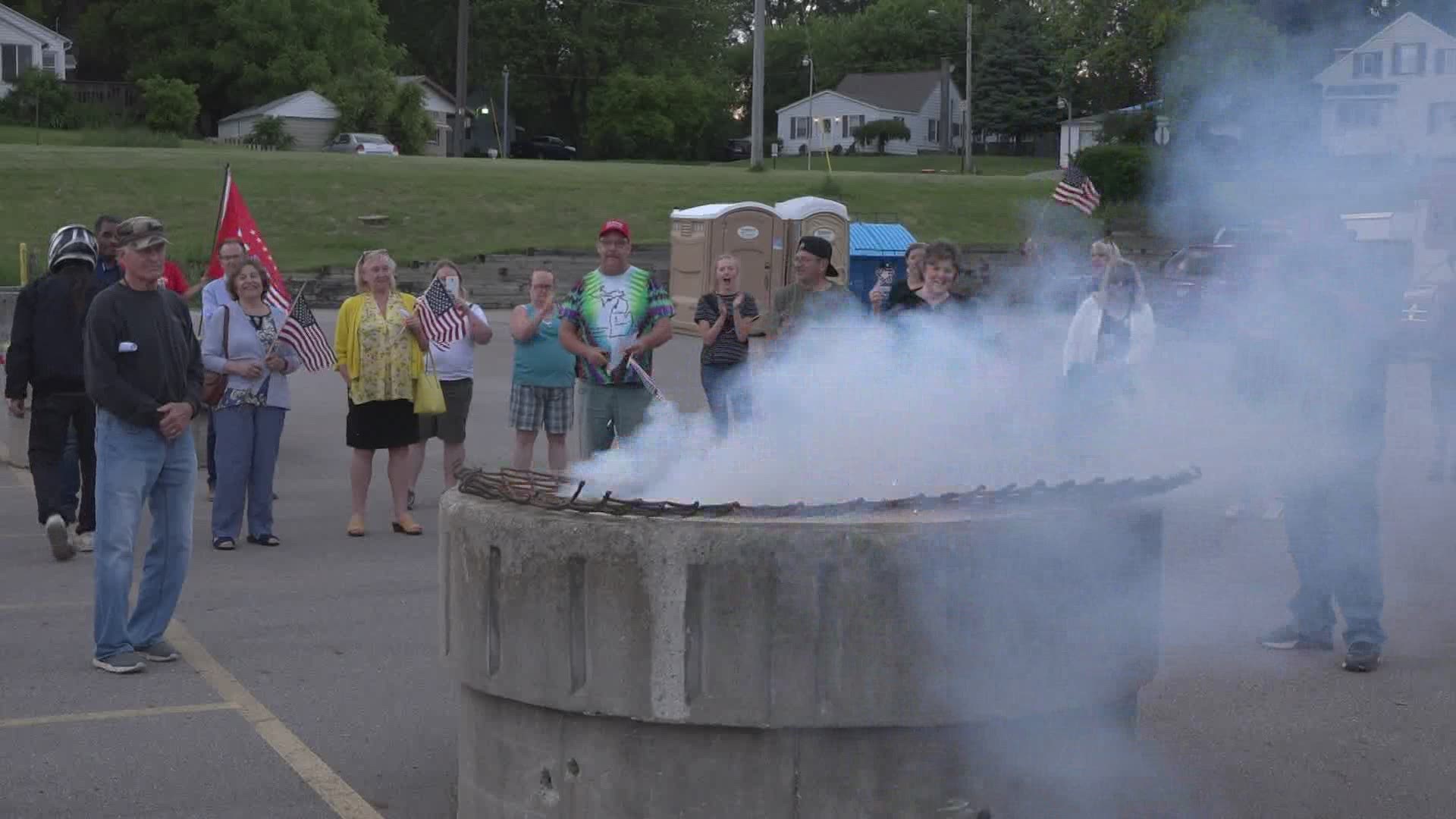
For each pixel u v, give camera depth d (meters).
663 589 3.76
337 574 8.23
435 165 40.97
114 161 36.97
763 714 3.75
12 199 33.22
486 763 4.18
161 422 6.15
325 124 65.00
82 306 8.48
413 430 9.37
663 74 79.94
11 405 8.52
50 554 8.70
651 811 3.86
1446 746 5.35
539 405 9.77
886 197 40.59
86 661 6.47
